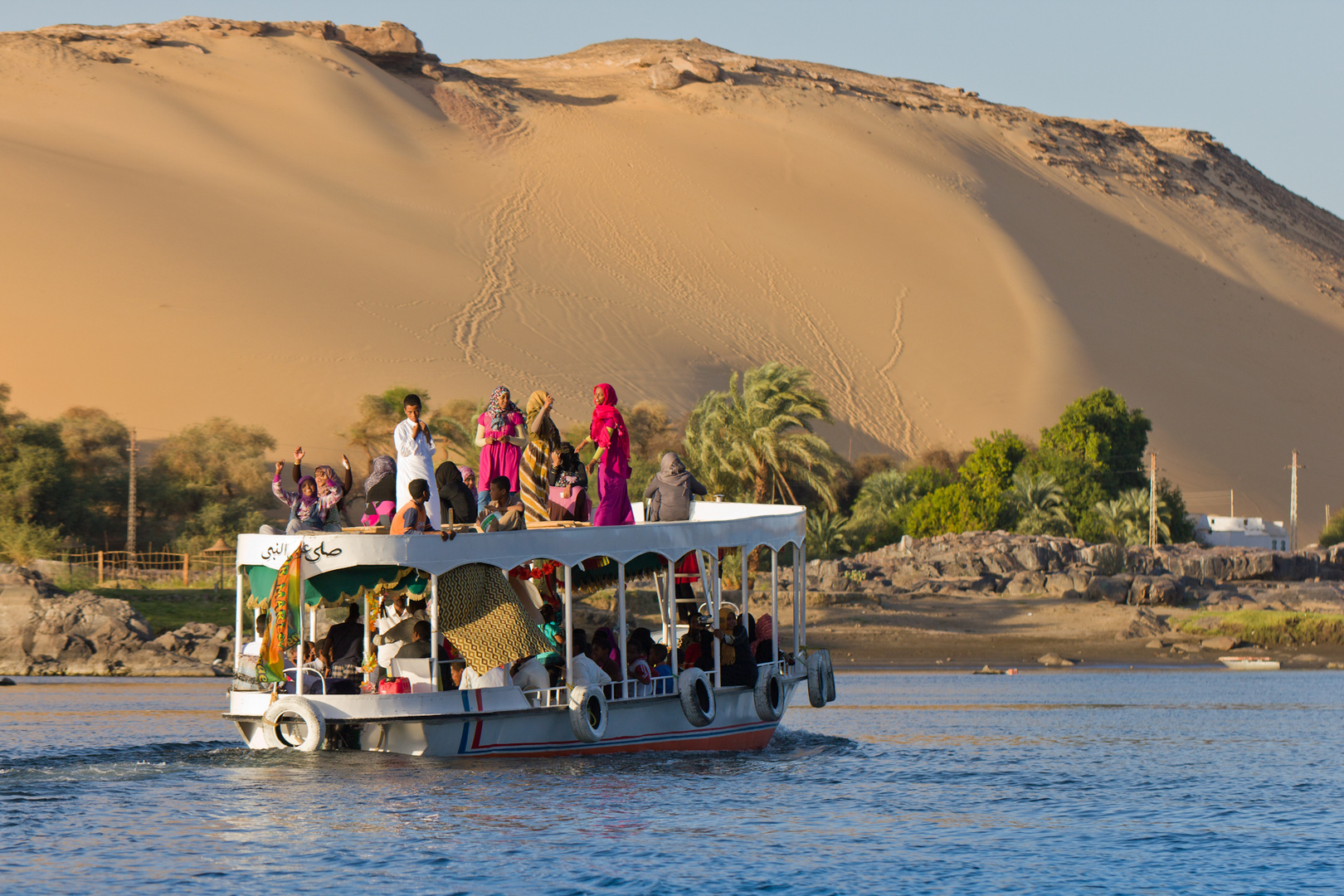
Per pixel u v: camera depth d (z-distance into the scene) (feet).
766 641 222.07
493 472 196.54
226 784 177.47
